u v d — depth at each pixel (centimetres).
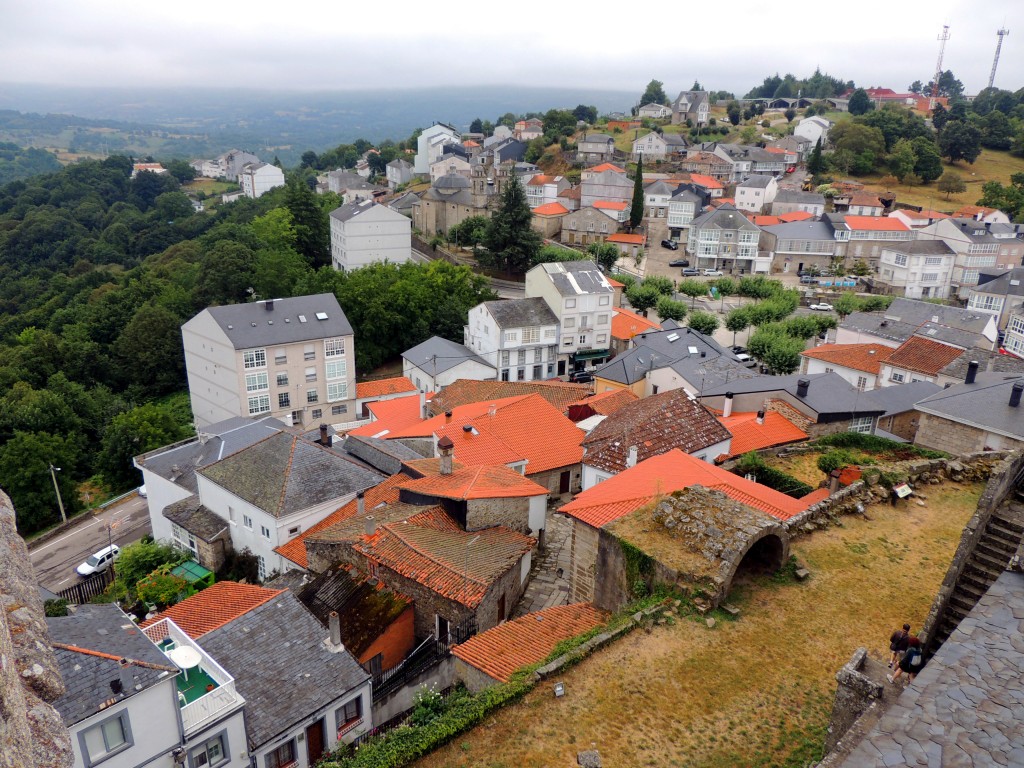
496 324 8556
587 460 3775
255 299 10525
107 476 7106
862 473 2955
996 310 9506
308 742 2472
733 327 9500
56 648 2098
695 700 1877
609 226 14100
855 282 12500
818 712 1828
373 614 2894
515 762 1728
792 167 18225
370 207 12106
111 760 2044
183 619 2983
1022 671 1202
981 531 1819
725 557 2203
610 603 2416
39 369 9419
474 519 3288
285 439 4522
